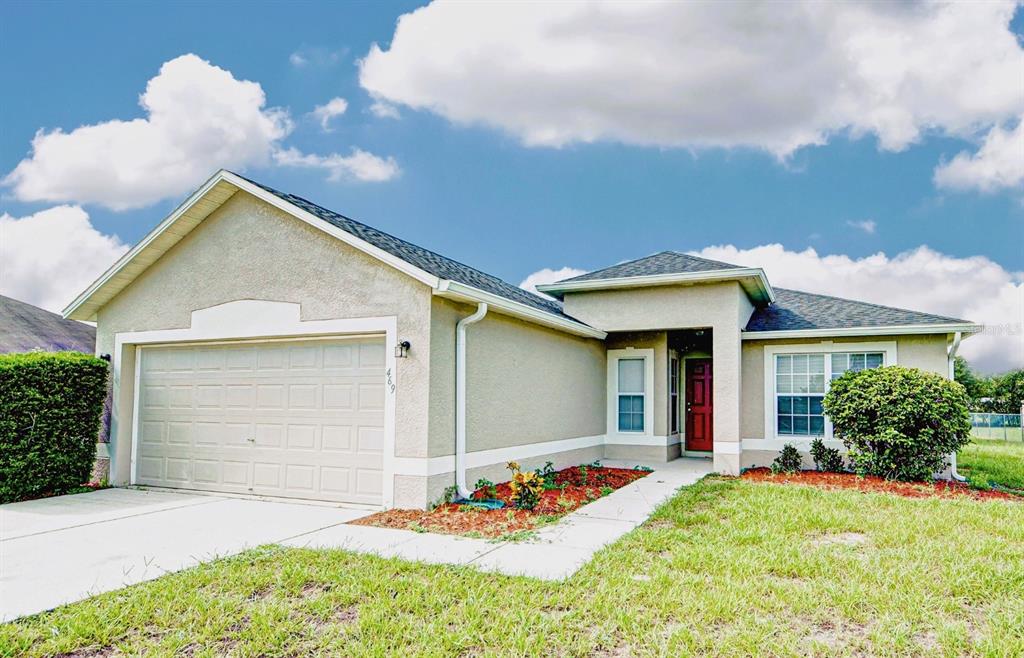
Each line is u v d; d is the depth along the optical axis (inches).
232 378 388.2
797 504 328.5
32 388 370.0
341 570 214.1
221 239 390.3
